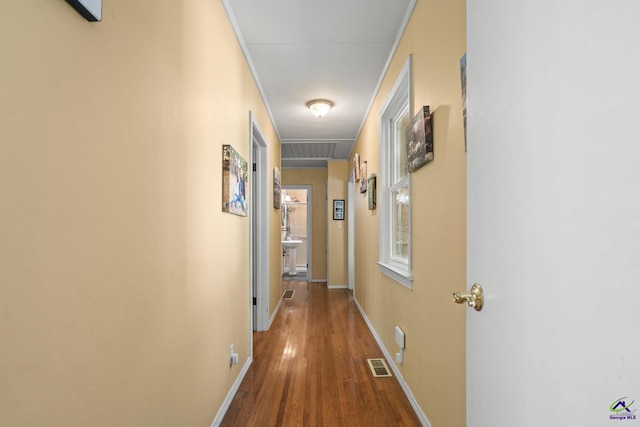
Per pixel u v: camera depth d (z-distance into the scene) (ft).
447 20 5.07
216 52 5.98
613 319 1.54
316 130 14.82
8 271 1.98
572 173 1.81
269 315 12.35
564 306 1.86
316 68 9.35
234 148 7.23
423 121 5.78
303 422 6.28
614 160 1.54
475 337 2.98
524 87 2.26
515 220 2.36
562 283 1.87
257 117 10.09
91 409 2.71
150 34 3.65
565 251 1.85
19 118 2.05
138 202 3.41
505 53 2.51
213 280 5.85
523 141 2.27
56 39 2.33
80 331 2.58
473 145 3.07
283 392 7.41
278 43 8.13
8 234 1.98
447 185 5.05
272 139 13.35
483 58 2.87
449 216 4.97
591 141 1.68
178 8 4.39
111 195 2.96
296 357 9.44
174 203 4.26
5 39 1.96
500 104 2.58
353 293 17.56
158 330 3.85
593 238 1.66
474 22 3.06
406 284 7.13
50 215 2.29
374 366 8.80
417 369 6.51
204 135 5.36
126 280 3.20
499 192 2.59
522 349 2.26
